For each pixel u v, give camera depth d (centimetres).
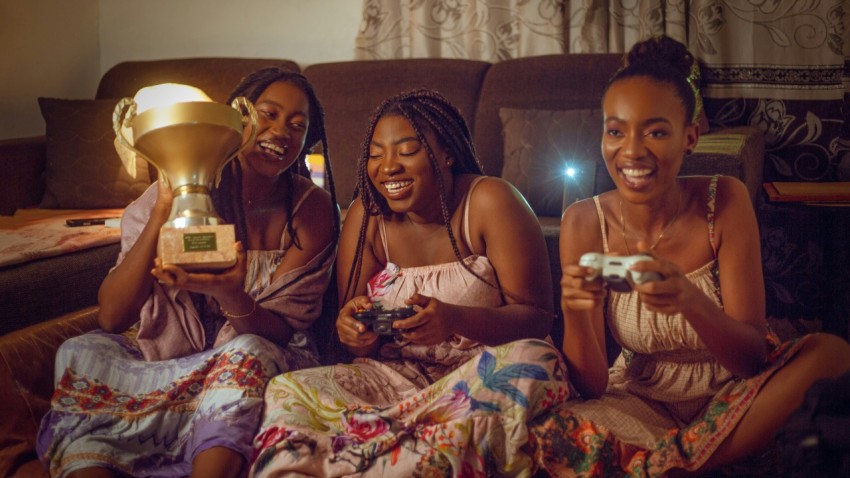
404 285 176
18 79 349
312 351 187
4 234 244
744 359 142
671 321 154
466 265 172
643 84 147
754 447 141
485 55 342
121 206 313
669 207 158
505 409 145
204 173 156
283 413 151
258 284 186
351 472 144
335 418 152
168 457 162
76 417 161
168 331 177
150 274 172
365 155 176
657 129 147
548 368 149
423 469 142
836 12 299
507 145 295
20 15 348
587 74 304
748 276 154
